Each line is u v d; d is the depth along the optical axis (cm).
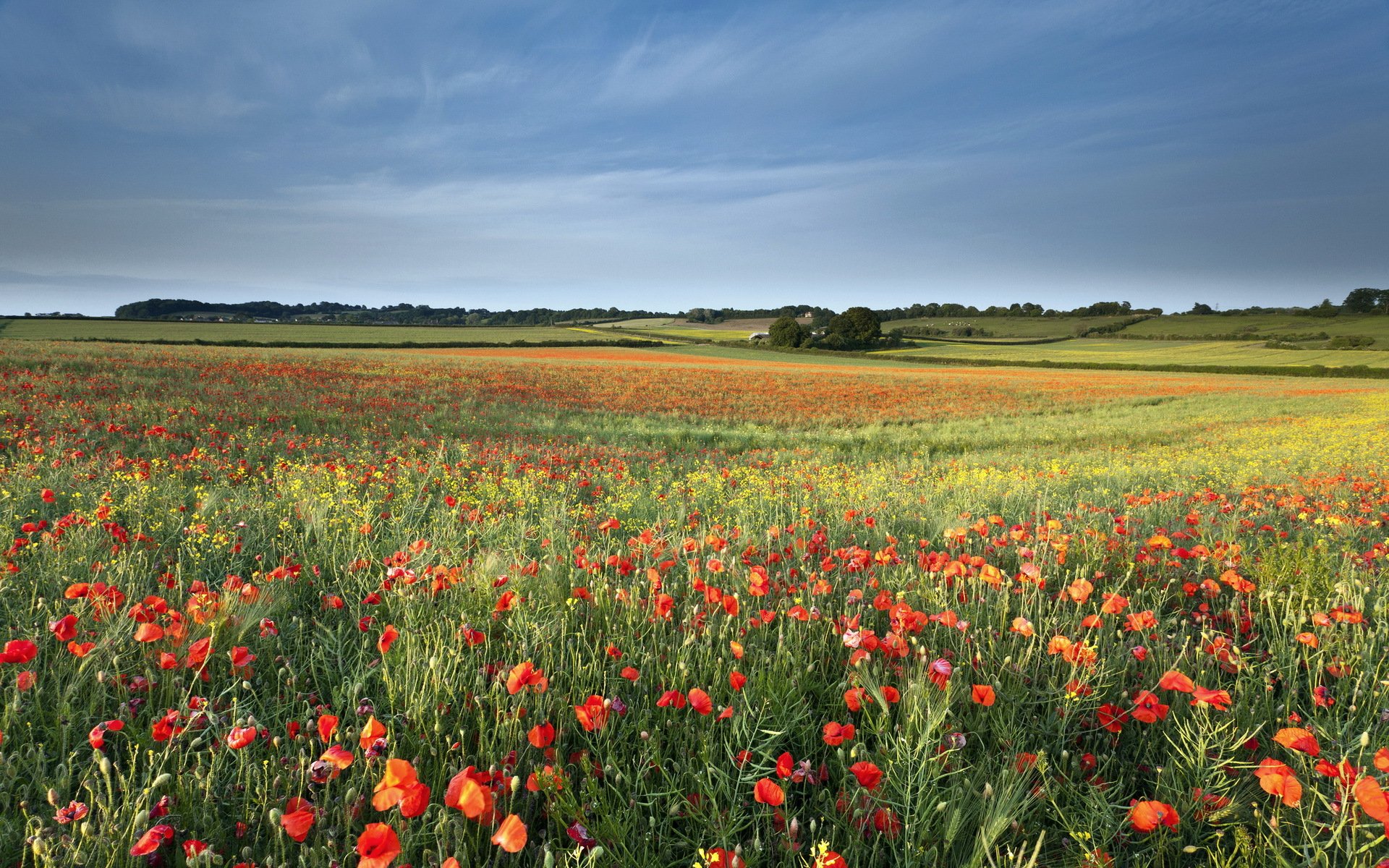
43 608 264
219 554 380
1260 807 186
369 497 569
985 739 216
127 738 197
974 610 301
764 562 382
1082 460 1285
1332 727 208
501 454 1061
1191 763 190
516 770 187
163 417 1199
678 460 1245
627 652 260
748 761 193
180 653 230
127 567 319
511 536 448
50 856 143
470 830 169
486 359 4925
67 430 998
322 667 258
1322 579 335
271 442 1041
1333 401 3456
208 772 181
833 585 345
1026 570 295
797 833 169
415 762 189
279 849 152
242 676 225
